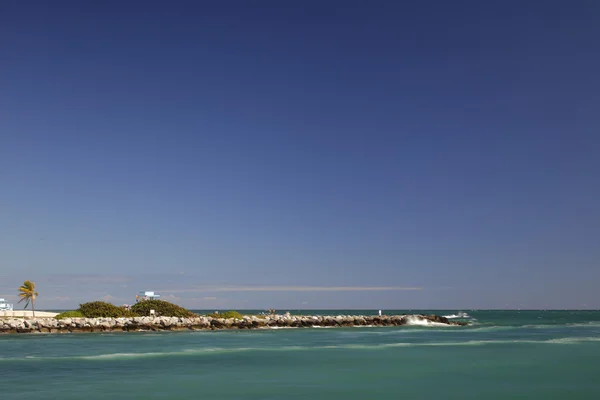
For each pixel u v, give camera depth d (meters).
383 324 100.19
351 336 68.44
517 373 35.56
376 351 47.97
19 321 68.75
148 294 93.69
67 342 55.69
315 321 93.19
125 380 31.81
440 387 30.59
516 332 79.75
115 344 53.50
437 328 91.62
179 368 36.75
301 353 46.03
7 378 32.28
